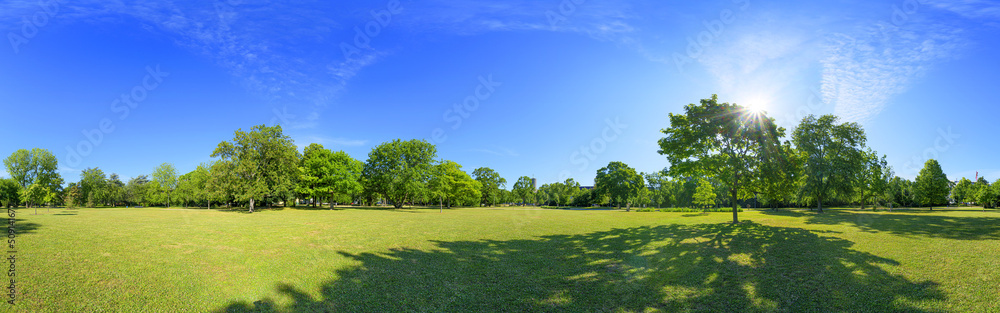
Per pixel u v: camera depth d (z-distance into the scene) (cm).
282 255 1433
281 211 5041
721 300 929
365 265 1303
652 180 8306
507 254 1580
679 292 1004
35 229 1977
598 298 965
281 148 5119
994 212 4184
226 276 1080
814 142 4600
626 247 1758
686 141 2736
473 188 8562
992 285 941
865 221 2750
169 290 920
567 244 1867
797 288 995
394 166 6144
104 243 1530
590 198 10388
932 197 5450
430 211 5928
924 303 847
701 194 5122
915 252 1367
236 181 4809
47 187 5631
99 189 8319
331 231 2338
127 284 946
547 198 12888
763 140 2659
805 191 4566
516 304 917
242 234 2048
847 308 840
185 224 2589
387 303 904
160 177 7494
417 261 1405
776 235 1958
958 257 1253
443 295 979
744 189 2922
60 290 864
